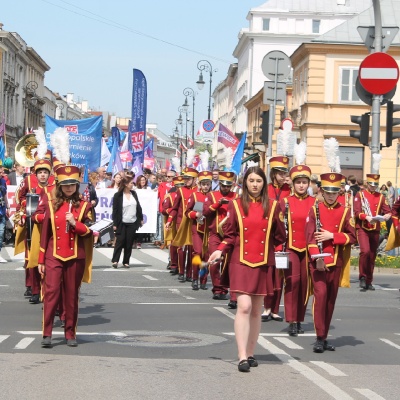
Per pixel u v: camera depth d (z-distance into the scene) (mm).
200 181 17125
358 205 17500
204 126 42781
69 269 10445
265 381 8664
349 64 52062
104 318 12828
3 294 15414
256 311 9430
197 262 9430
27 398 7703
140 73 33281
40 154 14227
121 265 21609
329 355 10305
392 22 56031
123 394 7914
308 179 11898
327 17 102188
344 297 16344
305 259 11789
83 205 10625
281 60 20906
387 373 9242
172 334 11445
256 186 9367
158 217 27938
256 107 82812
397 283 19172
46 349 10203
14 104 103312
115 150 33438
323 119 52188
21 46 104750
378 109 19906
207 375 8867
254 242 9328
